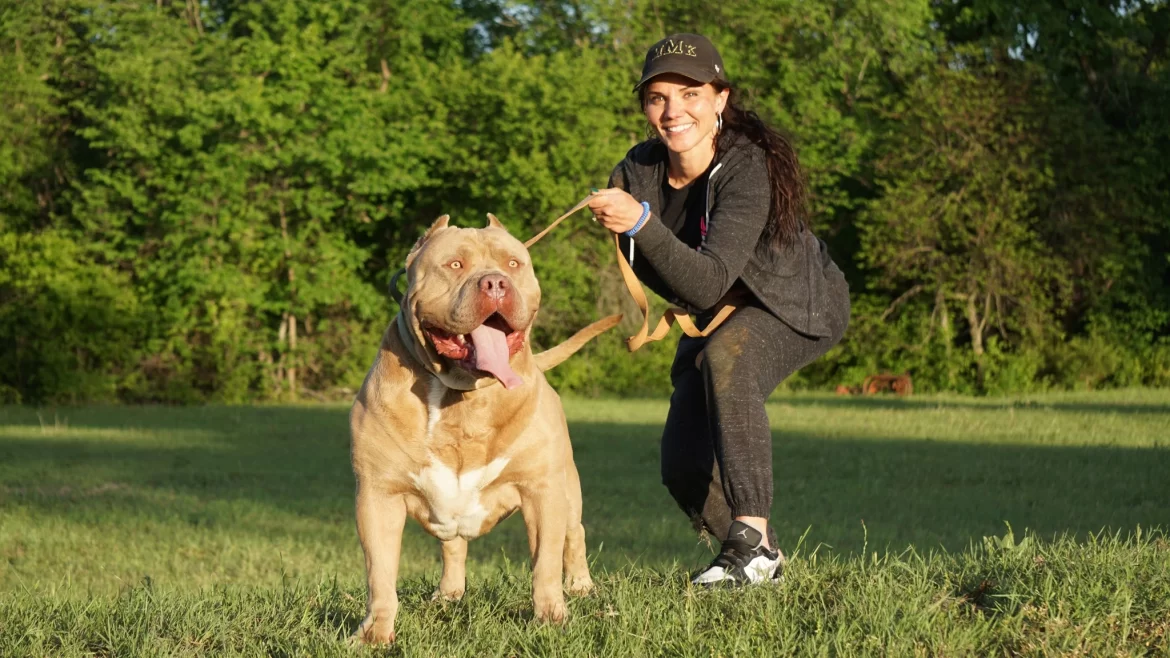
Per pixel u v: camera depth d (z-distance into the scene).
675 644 3.54
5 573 7.56
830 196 27.53
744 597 3.98
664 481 4.95
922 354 26.25
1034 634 3.47
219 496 11.38
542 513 3.93
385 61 27.62
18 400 23.64
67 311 24.00
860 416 18.42
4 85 25.53
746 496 4.32
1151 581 3.83
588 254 26.08
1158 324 27.47
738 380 4.37
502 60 25.48
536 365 4.15
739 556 4.28
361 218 25.91
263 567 7.66
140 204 24.59
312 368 25.78
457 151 25.42
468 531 4.00
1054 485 10.98
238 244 24.42
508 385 3.55
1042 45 27.92
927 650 3.43
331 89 24.41
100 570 7.65
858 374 26.66
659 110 4.46
